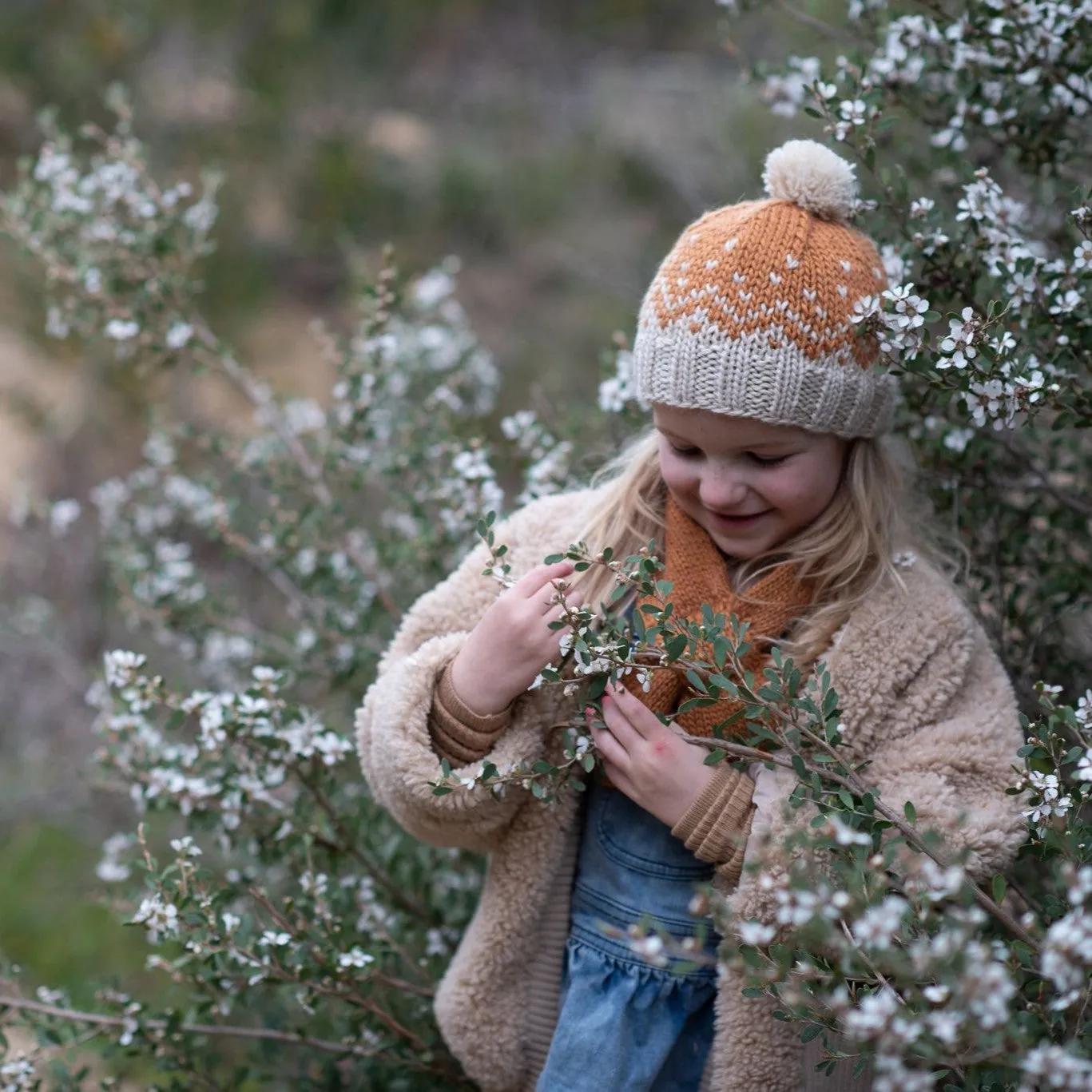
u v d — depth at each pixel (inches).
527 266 216.7
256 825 75.1
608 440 88.5
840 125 63.8
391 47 210.7
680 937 58.8
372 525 106.4
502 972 62.8
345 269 201.9
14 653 152.6
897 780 55.1
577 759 56.6
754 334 54.1
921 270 65.1
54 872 136.9
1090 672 74.3
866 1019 40.3
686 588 59.2
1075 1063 39.6
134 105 179.9
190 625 100.0
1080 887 42.9
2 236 138.4
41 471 177.0
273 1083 88.3
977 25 65.6
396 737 58.6
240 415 160.1
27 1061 70.7
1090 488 75.9
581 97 235.9
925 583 59.4
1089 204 59.6
